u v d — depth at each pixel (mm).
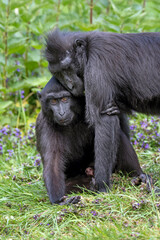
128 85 19797
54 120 21125
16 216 19219
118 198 18516
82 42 19672
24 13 33250
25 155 26609
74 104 20875
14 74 33781
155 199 18672
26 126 30391
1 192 21359
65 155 21703
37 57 32875
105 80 19172
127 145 22219
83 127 21734
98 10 37219
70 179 22625
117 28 31250
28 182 23000
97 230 16484
